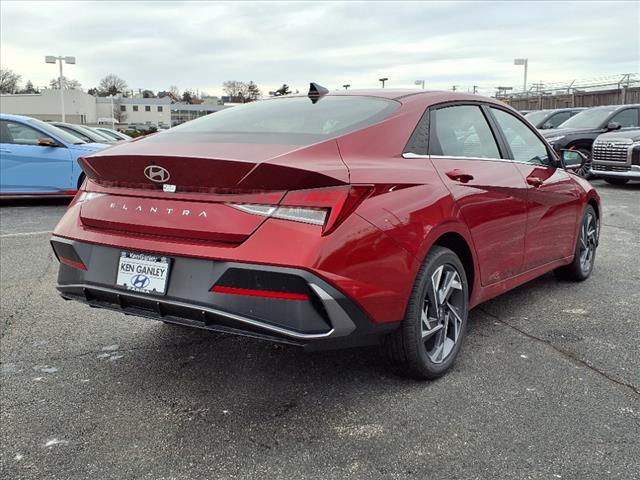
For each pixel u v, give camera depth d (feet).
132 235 9.55
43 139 34.19
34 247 22.56
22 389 10.46
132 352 12.18
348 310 8.70
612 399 9.93
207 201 8.95
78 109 295.07
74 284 10.20
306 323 8.41
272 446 8.61
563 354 11.87
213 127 11.04
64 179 34.22
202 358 11.85
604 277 17.92
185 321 9.18
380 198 9.28
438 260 10.35
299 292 8.32
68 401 10.03
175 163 8.90
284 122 10.80
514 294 16.16
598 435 8.80
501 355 11.83
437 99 11.94
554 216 14.92
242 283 8.53
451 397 10.03
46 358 11.86
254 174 8.49
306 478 7.83
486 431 8.94
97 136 51.93
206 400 10.06
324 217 8.48
